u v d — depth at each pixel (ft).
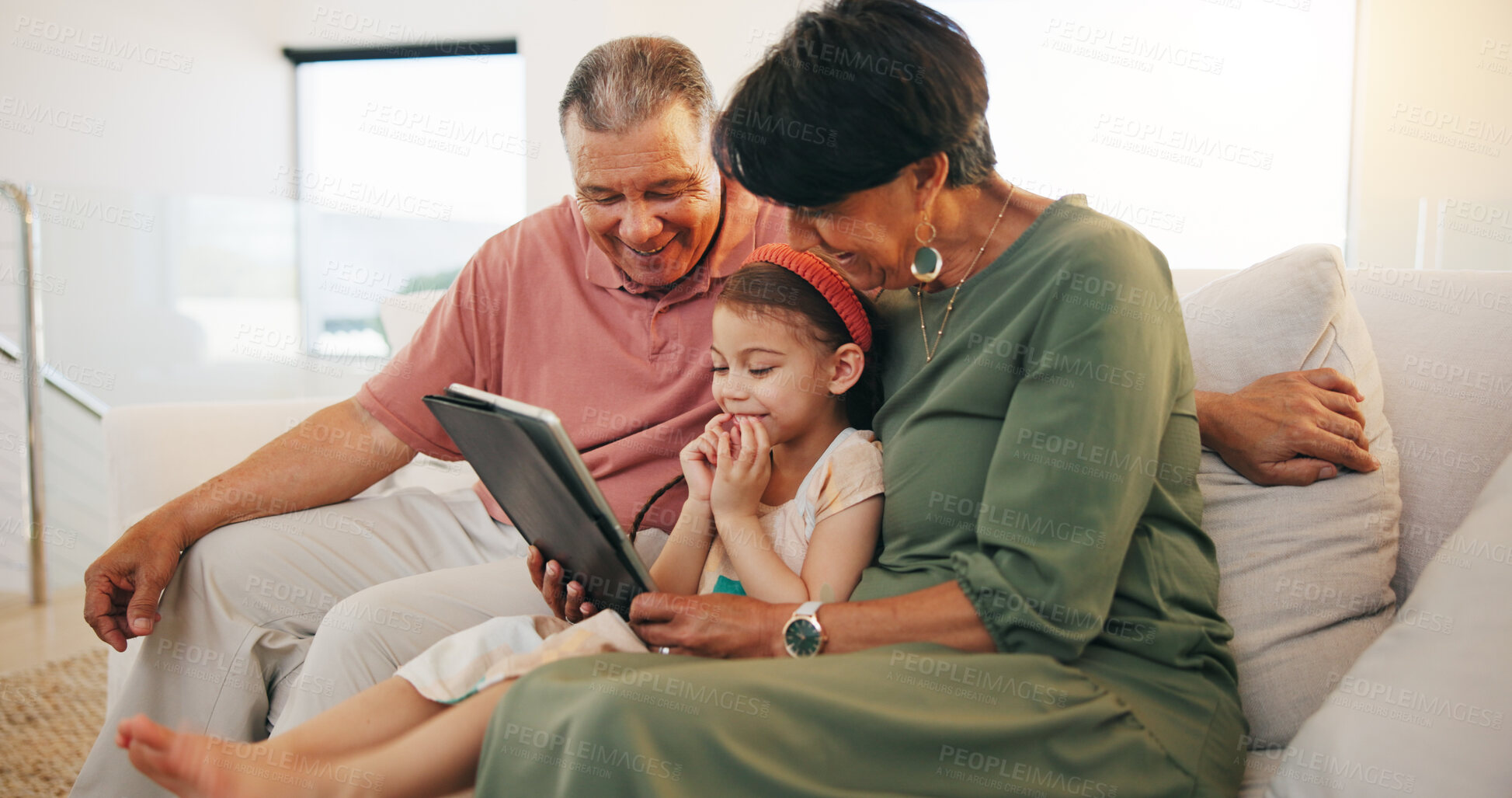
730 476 3.39
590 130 3.80
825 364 3.47
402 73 16.49
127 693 3.69
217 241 11.15
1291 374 3.48
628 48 3.86
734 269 4.21
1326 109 12.35
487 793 2.26
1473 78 11.59
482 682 2.64
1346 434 3.27
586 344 4.37
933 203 3.21
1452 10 11.57
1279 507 3.33
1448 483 3.45
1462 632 2.52
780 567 3.30
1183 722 2.66
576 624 3.03
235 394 11.42
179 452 5.53
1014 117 13.08
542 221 4.55
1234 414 3.42
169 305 10.85
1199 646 2.87
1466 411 3.51
